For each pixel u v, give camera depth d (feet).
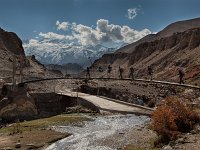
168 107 199.21
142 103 422.82
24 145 189.98
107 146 181.88
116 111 312.71
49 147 187.21
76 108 359.66
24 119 376.68
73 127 244.42
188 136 173.06
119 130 225.15
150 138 184.55
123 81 602.44
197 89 408.26
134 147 172.96
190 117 196.95
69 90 525.34
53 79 607.37
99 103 355.56
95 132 223.51
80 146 186.39
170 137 172.55
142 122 255.70
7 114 378.12
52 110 430.20
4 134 225.15
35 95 431.84
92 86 532.73
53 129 236.63
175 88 486.79
